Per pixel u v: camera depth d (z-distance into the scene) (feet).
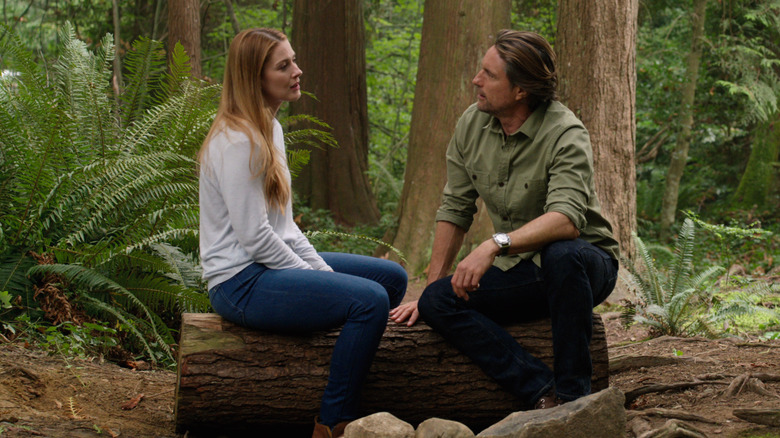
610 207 21.77
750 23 39.40
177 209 14.23
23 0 44.75
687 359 12.15
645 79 46.96
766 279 23.57
